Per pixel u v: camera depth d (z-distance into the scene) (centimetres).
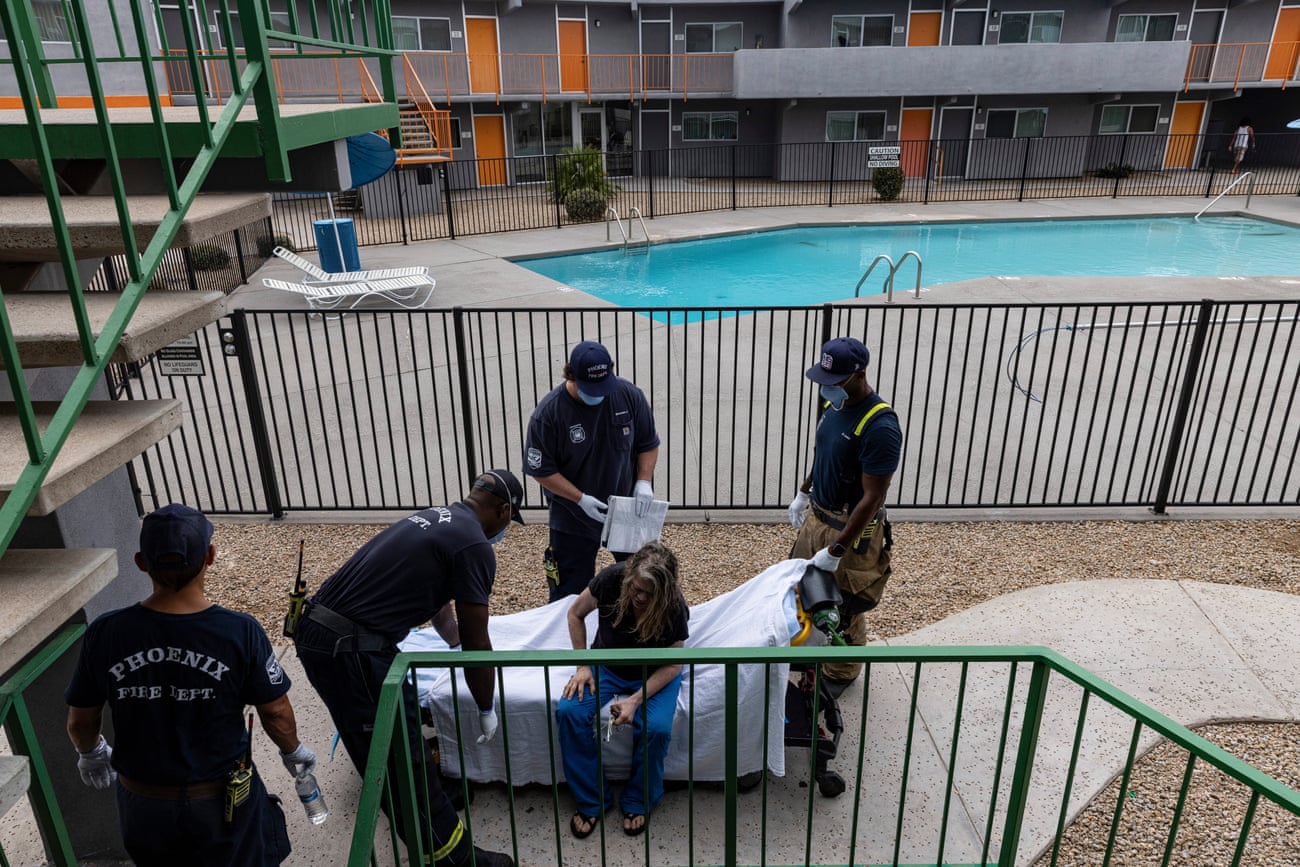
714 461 650
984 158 2617
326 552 561
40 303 236
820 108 2548
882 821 332
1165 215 1992
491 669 298
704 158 2700
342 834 330
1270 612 469
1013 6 2459
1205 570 523
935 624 465
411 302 1205
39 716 310
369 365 921
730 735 245
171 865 252
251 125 257
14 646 184
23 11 322
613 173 2653
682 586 514
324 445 729
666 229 1848
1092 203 2147
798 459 626
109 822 331
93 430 219
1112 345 952
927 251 1769
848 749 369
